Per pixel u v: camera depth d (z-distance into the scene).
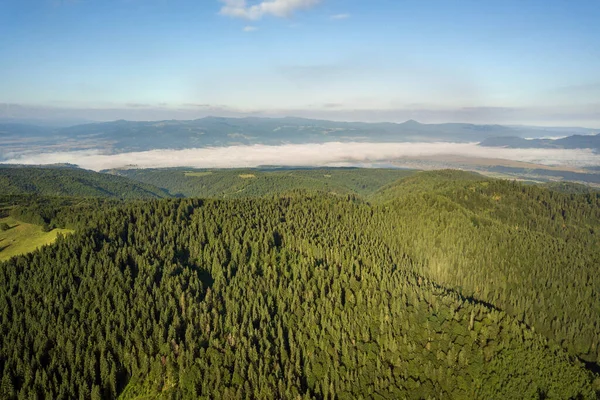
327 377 135.00
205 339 142.62
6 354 129.25
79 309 144.25
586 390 131.88
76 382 126.50
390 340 146.50
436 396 132.38
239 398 126.75
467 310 155.00
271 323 153.38
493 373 136.38
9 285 148.62
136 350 136.12
